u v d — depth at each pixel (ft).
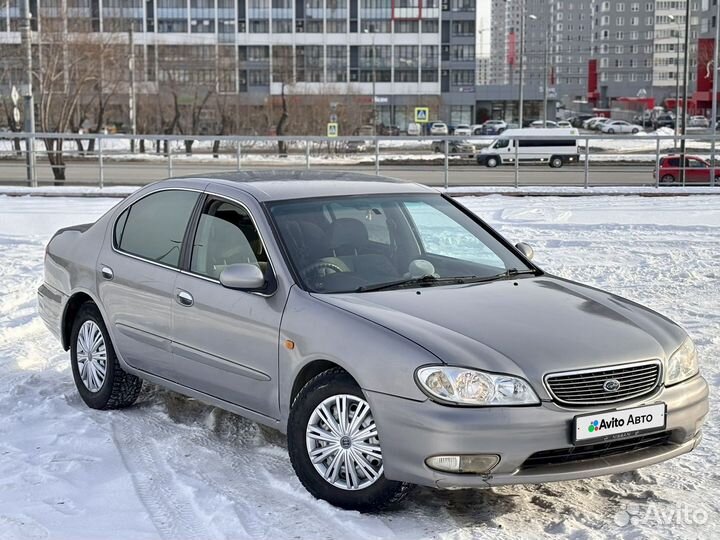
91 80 152.87
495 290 16.92
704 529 14.17
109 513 14.90
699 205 71.87
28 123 91.45
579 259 41.91
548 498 15.60
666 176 100.07
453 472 13.83
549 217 61.72
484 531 14.19
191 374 18.04
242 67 337.72
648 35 594.24
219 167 124.57
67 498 15.51
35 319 28.99
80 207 69.87
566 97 498.69
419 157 147.84
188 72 210.18
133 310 19.31
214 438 18.56
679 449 15.15
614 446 14.60
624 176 114.62
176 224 19.20
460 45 348.18
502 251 19.15
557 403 14.03
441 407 13.80
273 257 16.81
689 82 460.14
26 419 19.72
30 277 36.37
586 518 14.74
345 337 14.94
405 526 14.38
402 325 14.82
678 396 15.08
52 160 99.09
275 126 209.36
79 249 21.35
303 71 340.18
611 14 597.11
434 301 16.02
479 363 14.03
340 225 17.81
